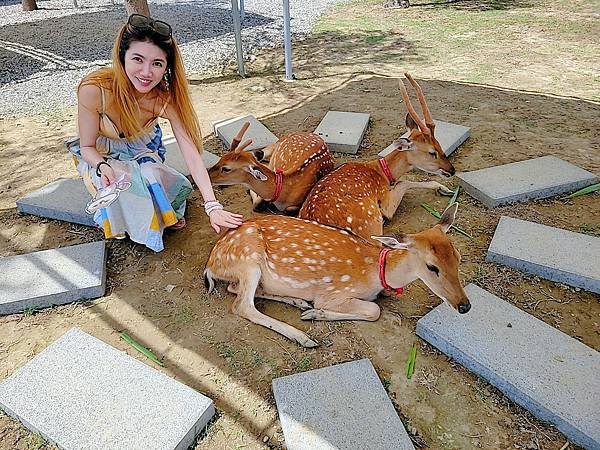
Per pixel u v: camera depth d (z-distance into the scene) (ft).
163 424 7.16
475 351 8.08
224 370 8.32
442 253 8.13
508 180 12.99
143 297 9.91
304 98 19.95
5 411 7.61
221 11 38.45
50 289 9.69
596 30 29.01
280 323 8.93
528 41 27.50
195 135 10.55
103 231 11.58
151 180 10.40
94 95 9.52
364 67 23.81
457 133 15.62
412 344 8.67
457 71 22.85
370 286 9.07
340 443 6.88
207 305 9.68
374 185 11.63
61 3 43.70
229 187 13.87
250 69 23.97
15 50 28.60
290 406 7.39
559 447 7.02
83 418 7.28
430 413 7.52
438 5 38.68
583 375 7.62
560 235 10.77
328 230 9.39
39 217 12.50
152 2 42.80
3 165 15.25
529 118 17.40
